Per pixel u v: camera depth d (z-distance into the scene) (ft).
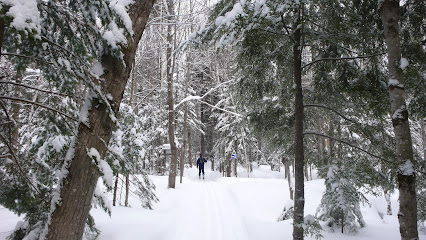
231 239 18.38
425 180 14.57
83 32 9.31
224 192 37.29
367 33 14.93
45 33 9.09
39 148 13.94
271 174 94.27
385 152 15.72
